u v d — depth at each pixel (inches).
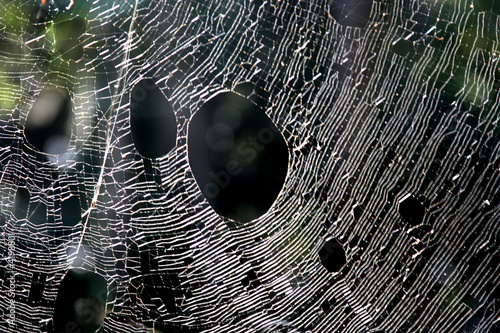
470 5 35.9
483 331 36.0
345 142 36.8
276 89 36.8
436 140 36.4
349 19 36.4
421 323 36.4
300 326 36.8
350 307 36.8
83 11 36.5
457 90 36.2
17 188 36.9
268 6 36.6
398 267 36.8
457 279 36.4
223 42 36.8
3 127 36.7
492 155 36.2
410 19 36.2
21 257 36.9
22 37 36.3
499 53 35.9
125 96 36.9
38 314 36.7
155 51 36.8
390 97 36.5
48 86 36.7
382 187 36.8
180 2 36.7
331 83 36.7
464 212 36.5
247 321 36.9
